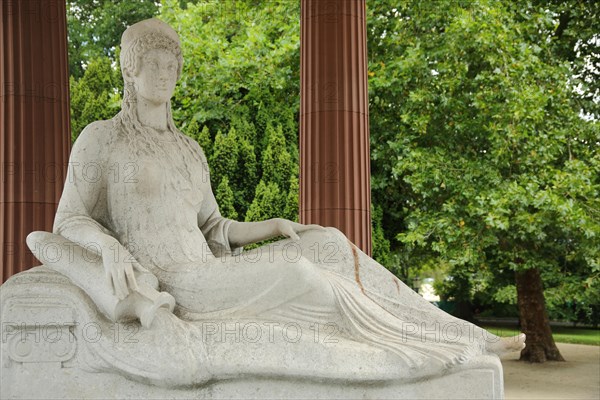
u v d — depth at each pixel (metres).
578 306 13.69
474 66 9.73
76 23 13.19
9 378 3.11
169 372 3.01
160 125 3.88
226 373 3.08
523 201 8.62
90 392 3.10
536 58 9.25
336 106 5.77
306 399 3.15
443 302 16.50
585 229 8.56
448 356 3.20
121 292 3.11
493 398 3.26
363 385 3.19
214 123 10.02
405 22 9.76
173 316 3.17
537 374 9.28
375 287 3.67
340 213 5.71
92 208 3.68
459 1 9.41
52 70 5.80
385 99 9.81
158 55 3.74
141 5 13.02
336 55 5.78
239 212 9.55
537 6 10.24
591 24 10.34
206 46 10.02
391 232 10.67
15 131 5.62
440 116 9.59
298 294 3.36
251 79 9.80
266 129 9.72
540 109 8.93
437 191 9.25
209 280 3.40
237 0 10.70
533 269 10.49
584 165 9.05
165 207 3.69
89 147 3.65
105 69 11.55
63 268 3.27
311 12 5.86
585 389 8.16
